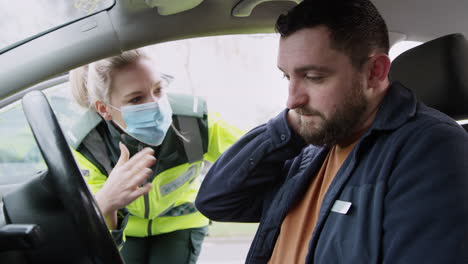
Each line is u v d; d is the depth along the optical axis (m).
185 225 1.86
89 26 1.15
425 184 0.81
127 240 1.84
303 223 1.07
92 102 1.59
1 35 1.12
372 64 0.96
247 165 1.26
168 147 1.65
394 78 1.33
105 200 1.21
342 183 0.96
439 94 1.24
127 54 1.52
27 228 0.65
